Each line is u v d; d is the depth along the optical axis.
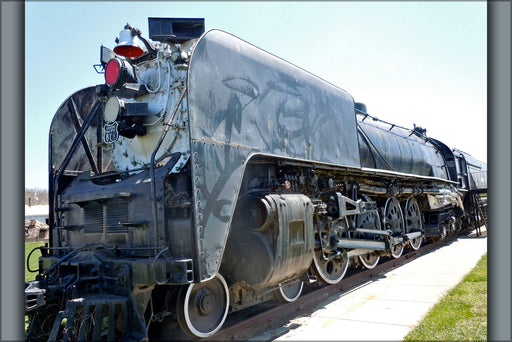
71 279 4.24
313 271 6.02
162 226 3.99
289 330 4.67
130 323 3.79
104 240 4.68
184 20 4.40
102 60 4.95
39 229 27.12
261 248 4.65
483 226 20.86
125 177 4.99
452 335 4.39
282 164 5.41
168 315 4.18
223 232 4.21
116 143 5.35
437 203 12.04
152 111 4.76
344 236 6.84
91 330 4.18
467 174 17.27
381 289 6.69
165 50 4.81
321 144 6.28
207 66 4.36
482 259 9.49
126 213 4.44
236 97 4.68
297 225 5.12
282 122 5.44
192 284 4.02
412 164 10.75
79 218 5.12
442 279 7.36
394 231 9.31
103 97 4.95
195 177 3.96
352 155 7.24
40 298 4.01
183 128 4.31
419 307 5.52
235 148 4.54
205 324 4.33
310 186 6.06
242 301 4.93
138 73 5.13
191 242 3.89
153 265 3.70
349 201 6.80
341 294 6.40
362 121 8.92
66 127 5.72
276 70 5.53
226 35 4.78
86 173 5.49
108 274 4.15
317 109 6.34
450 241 14.04
